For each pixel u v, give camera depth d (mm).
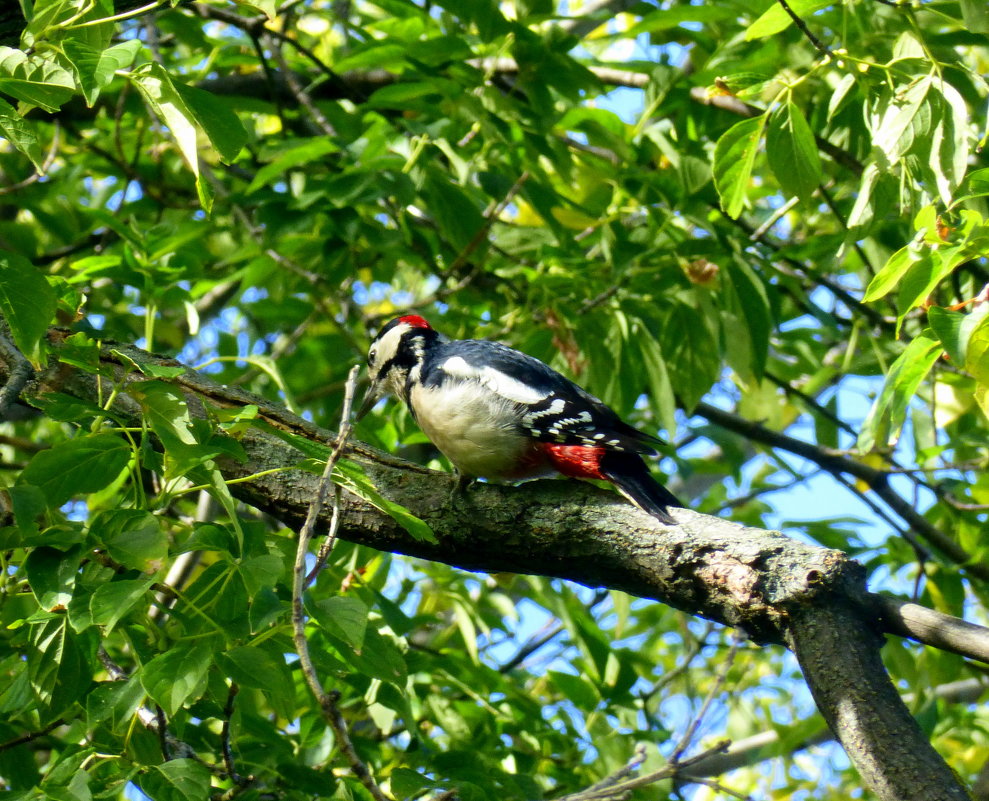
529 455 8305
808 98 10438
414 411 8766
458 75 10562
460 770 8039
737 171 7426
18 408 11281
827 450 13203
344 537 7215
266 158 10398
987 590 11570
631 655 11234
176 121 5574
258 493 7316
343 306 13094
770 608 5809
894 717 5332
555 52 10266
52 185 13969
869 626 5688
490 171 11414
